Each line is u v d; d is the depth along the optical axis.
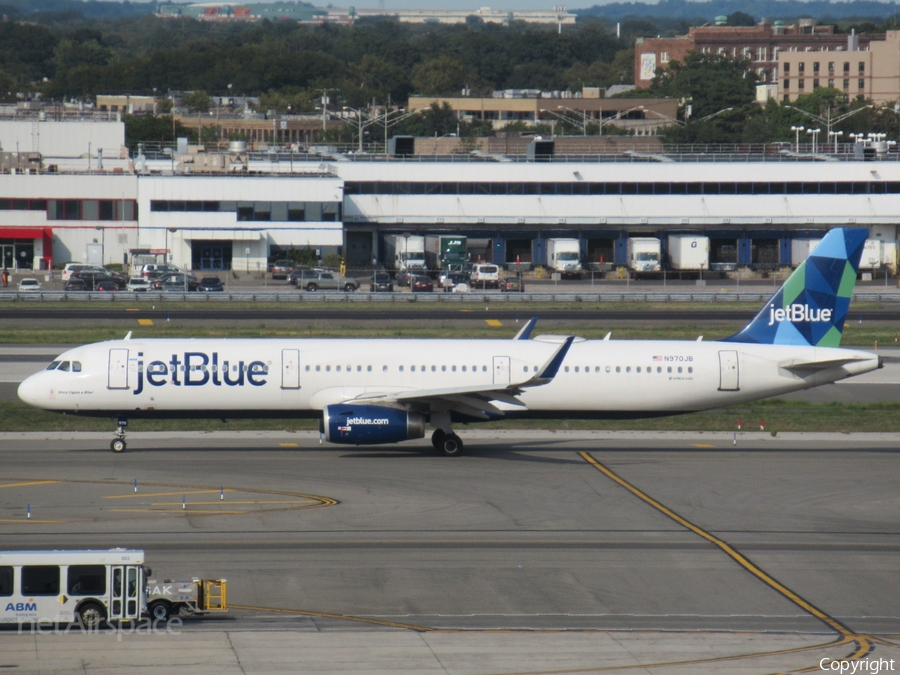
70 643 114.38
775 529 166.25
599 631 121.19
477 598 132.88
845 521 171.38
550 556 150.50
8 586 119.88
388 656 110.88
